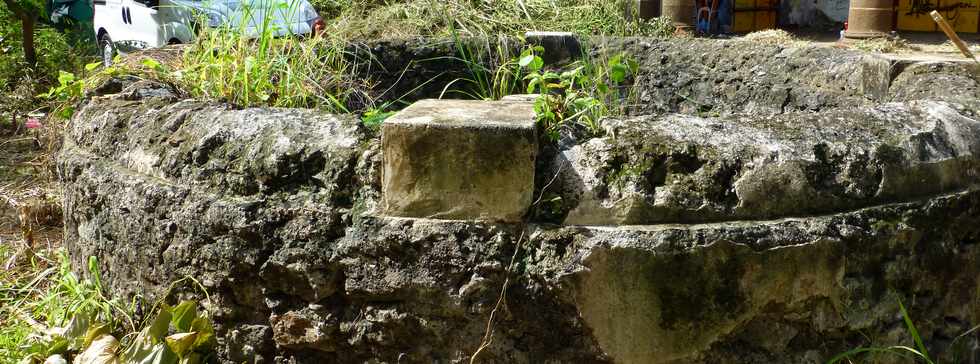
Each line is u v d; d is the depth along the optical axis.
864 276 2.48
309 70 3.93
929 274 2.58
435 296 2.42
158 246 2.78
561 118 2.52
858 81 4.07
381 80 5.19
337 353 2.58
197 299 2.75
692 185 2.38
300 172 2.57
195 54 4.01
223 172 2.66
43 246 4.33
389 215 2.44
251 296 2.63
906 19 14.01
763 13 15.06
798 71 4.50
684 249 2.31
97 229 3.10
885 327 2.53
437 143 2.36
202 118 2.85
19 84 7.89
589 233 2.33
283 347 2.63
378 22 7.40
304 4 6.70
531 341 2.42
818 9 14.88
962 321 2.69
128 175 2.92
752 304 2.38
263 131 2.68
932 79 3.60
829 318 2.45
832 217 2.43
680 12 11.80
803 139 2.51
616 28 7.94
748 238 2.34
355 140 2.55
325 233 2.49
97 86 3.59
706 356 2.39
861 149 2.52
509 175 2.36
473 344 2.44
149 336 2.70
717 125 2.52
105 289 3.15
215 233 2.62
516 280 2.38
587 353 2.39
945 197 2.59
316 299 2.53
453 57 5.08
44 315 3.45
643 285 2.32
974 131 2.75
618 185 2.37
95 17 9.45
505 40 5.27
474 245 2.38
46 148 5.46
